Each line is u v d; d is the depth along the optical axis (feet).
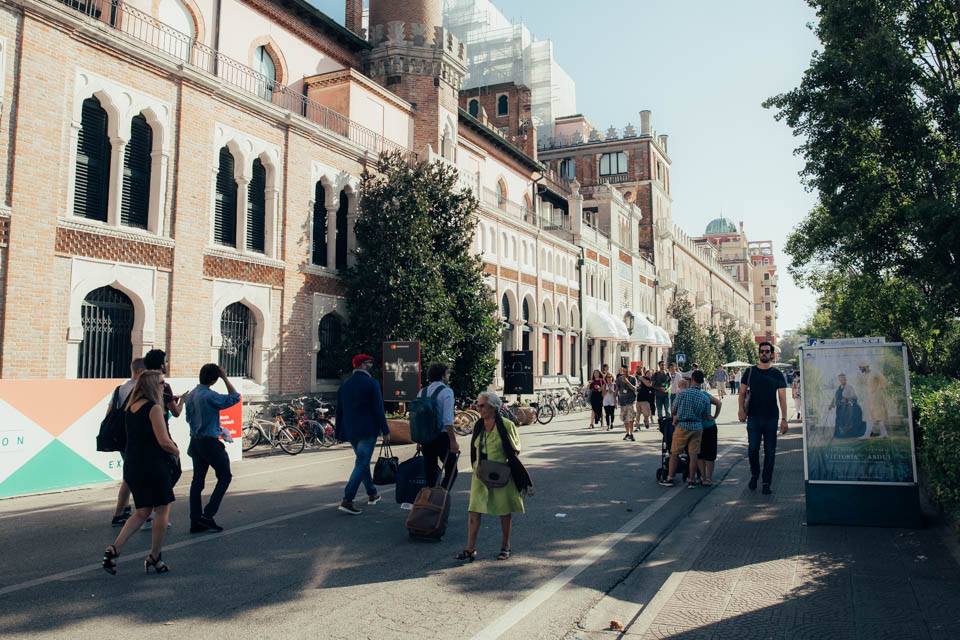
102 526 25.89
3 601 16.99
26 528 25.54
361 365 28.89
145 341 49.37
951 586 16.99
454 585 18.52
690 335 189.57
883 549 20.85
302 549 22.08
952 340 70.85
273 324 61.41
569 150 192.65
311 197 66.08
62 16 44.06
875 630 14.29
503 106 169.17
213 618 15.90
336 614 16.22
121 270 48.01
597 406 70.69
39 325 42.39
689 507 29.66
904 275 52.47
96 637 14.75
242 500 30.86
